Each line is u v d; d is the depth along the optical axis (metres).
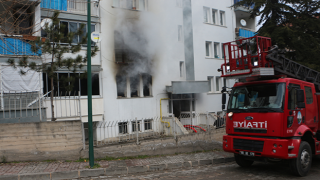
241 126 7.68
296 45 15.32
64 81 9.32
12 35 9.73
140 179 7.14
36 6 11.69
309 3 15.91
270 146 6.91
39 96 8.86
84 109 12.40
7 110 8.70
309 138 7.83
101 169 7.58
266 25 16.33
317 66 14.96
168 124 13.97
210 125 13.83
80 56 9.24
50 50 8.73
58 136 8.49
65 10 12.87
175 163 8.87
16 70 10.87
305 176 7.33
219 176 7.46
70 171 7.21
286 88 7.14
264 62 7.62
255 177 7.29
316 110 8.28
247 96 7.80
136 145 9.73
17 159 8.07
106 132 13.72
